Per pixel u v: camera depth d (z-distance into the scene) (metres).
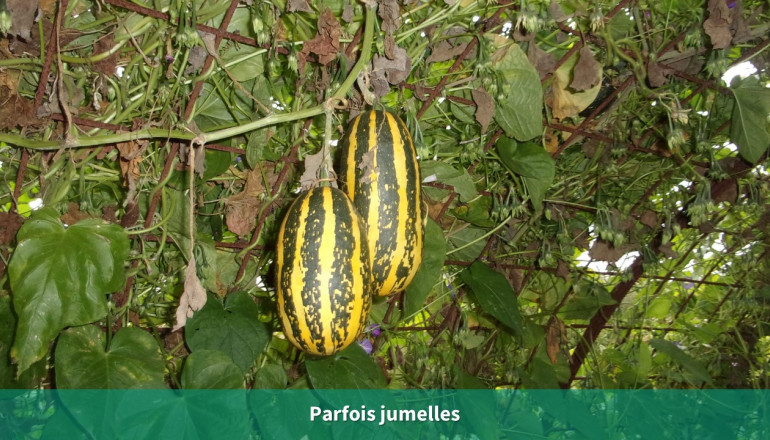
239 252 0.80
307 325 0.59
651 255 1.02
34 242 0.58
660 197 1.08
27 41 0.61
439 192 0.85
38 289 0.57
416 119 0.71
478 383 0.93
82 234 0.60
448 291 0.96
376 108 0.64
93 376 0.63
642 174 1.00
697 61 0.83
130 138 0.62
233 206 0.78
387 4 0.63
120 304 0.70
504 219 0.87
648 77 0.78
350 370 0.73
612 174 0.95
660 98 0.78
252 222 0.79
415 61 0.73
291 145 0.76
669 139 0.77
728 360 1.32
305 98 0.74
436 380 0.94
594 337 1.11
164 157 0.72
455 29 0.73
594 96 0.77
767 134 0.83
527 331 1.02
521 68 0.72
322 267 0.58
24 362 0.56
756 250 1.26
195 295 0.60
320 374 0.71
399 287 0.64
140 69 0.67
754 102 0.82
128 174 0.67
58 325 0.57
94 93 0.65
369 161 0.62
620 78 0.84
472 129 0.82
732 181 1.00
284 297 0.60
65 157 0.66
